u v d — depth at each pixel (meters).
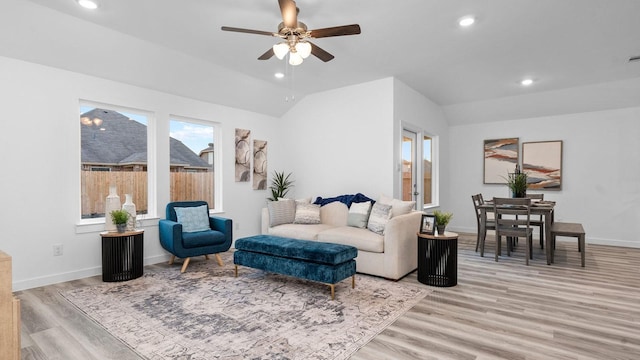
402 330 2.45
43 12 3.01
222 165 5.27
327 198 5.36
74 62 3.58
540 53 4.02
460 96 6.03
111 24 3.28
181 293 3.24
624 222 5.70
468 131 7.11
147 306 2.91
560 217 6.21
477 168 7.02
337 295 3.20
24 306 2.89
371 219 4.11
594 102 5.67
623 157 5.70
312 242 3.55
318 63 4.36
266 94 5.48
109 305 2.93
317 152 5.75
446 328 2.48
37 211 3.44
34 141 3.42
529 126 6.48
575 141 6.07
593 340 2.30
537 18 3.15
